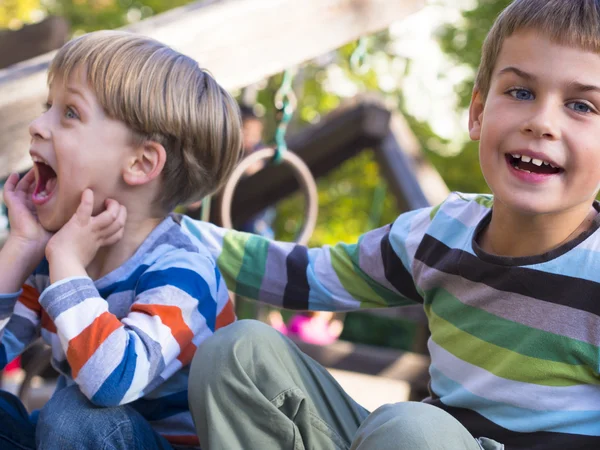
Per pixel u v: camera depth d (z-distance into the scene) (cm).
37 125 145
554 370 126
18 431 144
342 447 131
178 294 139
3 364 151
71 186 143
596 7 122
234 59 204
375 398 386
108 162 144
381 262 158
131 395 129
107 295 145
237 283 171
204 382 123
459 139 819
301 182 222
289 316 602
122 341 129
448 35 762
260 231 415
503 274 132
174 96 147
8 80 173
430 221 152
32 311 154
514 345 130
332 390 137
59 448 127
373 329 669
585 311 124
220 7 203
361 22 228
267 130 747
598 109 122
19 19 668
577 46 121
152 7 826
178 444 145
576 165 122
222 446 121
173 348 135
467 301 137
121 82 143
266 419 121
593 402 126
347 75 838
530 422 128
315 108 849
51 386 294
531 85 124
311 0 217
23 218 149
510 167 126
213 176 159
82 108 143
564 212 127
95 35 149
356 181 804
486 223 141
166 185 151
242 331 126
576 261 127
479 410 133
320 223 822
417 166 366
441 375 141
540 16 123
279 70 214
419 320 333
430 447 100
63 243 139
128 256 149
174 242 152
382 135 357
